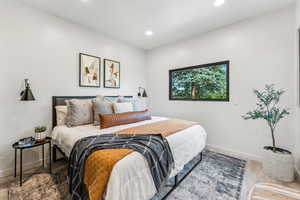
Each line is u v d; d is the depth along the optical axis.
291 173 1.75
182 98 3.36
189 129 2.06
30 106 2.07
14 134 1.93
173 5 2.05
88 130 1.89
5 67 1.85
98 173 1.04
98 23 2.56
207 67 2.95
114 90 3.27
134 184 1.09
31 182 1.73
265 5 2.04
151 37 3.16
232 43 2.56
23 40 1.99
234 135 2.57
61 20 2.37
